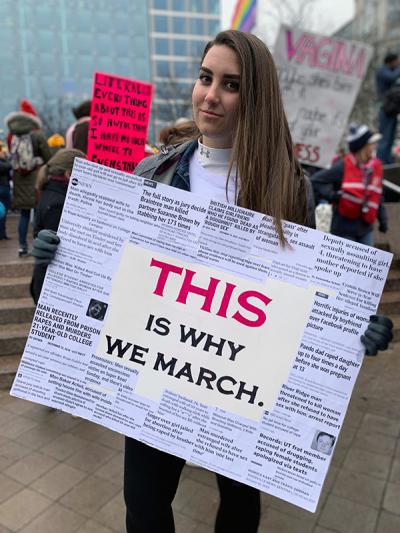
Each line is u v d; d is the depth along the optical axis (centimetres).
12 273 487
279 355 133
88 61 4719
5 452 271
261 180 134
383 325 126
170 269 138
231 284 135
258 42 131
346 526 220
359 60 481
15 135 538
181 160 150
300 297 132
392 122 818
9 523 217
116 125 228
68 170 297
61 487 242
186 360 137
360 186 450
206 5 5166
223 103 130
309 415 131
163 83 2698
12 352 388
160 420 137
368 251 127
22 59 4572
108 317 140
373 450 280
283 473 131
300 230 131
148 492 144
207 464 134
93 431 295
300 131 493
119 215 139
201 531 214
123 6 4719
